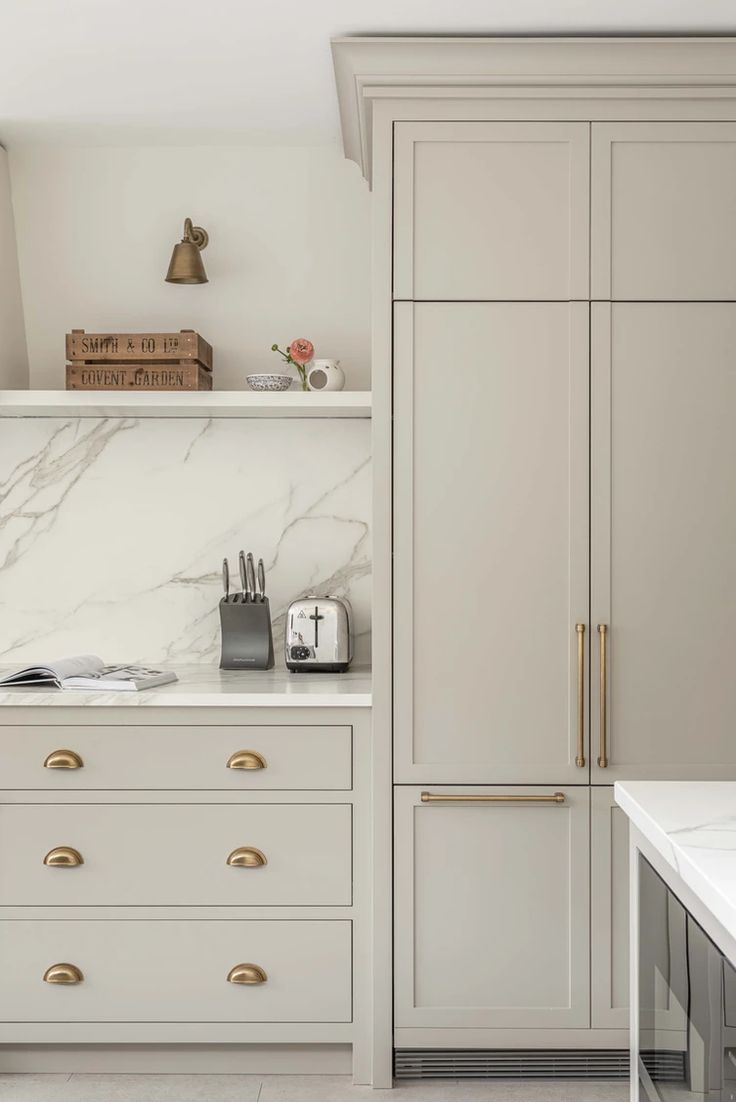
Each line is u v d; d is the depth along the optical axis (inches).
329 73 102.5
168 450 123.5
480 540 98.4
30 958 100.0
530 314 97.8
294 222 122.1
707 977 47.9
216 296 122.4
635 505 98.3
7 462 123.1
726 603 98.4
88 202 121.6
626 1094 96.3
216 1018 99.6
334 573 123.4
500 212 97.6
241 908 99.7
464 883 98.5
